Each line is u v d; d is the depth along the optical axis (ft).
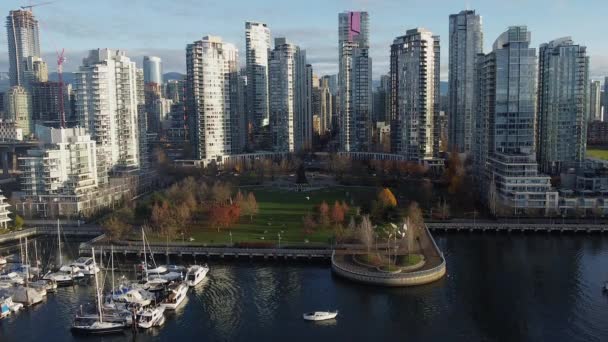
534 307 631.97
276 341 560.61
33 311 642.63
